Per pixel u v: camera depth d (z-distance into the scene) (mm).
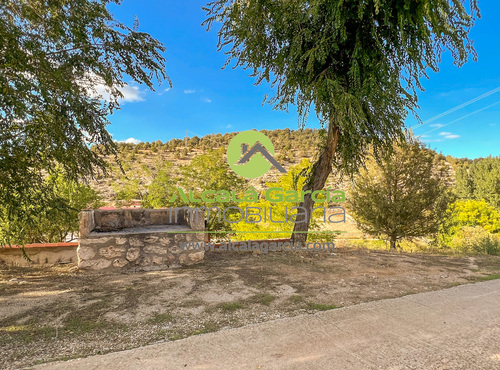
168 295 4012
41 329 2967
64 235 9922
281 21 6938
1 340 2727
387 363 2369
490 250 9148
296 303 3803
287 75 7457
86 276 4938
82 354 2496
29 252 6102
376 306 3695
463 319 3312
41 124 4859
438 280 5129
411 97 6910
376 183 9836
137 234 5410
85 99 6098
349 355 2492
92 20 5656
